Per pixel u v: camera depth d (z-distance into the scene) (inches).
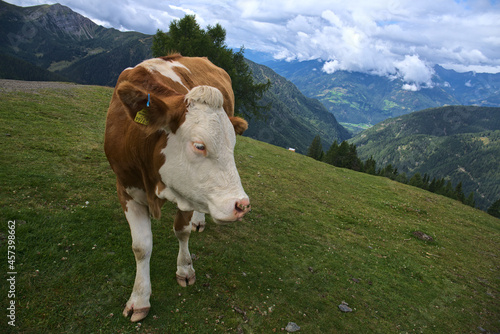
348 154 3129.9
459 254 421.7
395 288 266.2
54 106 502.9
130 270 171.0
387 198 671.1
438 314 243.6
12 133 322.0
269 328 168.1
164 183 118.2
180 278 176.1
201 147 103.1
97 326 134.0
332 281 243.3
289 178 571.8
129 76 125.0
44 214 194.4
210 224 268.8
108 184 267.7
